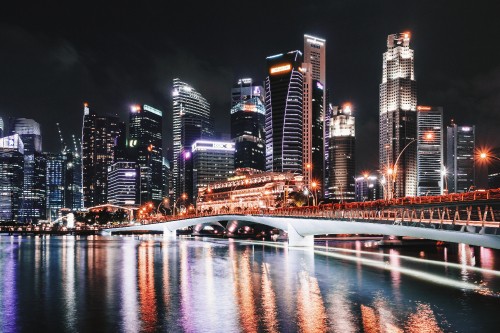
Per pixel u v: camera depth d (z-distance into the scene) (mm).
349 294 71750
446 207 76875
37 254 148625
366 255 135500
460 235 71500
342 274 93625
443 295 70500
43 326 55188
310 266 107312
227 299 68625
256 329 52500
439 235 76438
